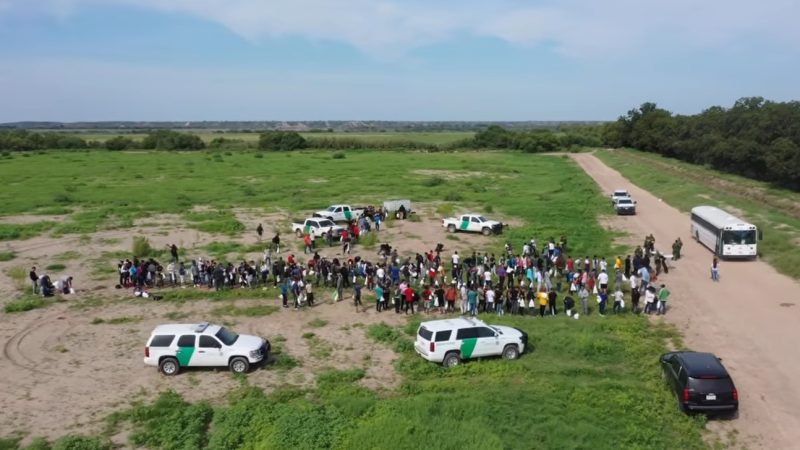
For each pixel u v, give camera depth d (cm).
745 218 5294
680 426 1922
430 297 3203
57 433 1914
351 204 6625
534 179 9181
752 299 3288
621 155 13238
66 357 2570
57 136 16475
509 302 3142
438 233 5228
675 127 11669
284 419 1917
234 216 6012
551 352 2569
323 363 2509
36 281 3509
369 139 17912
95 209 6378
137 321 3039
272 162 11769
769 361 2445
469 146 16388
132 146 15938
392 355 2588
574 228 5338
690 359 2092
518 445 1775
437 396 2088
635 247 4612
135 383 2316
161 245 4756
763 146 7375
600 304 3088
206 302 3359
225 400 2162
